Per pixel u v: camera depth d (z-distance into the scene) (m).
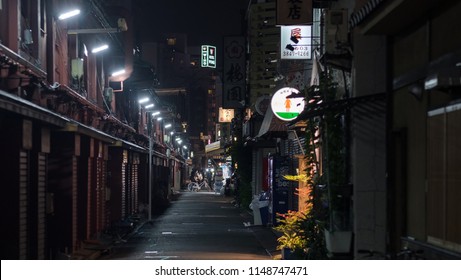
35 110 10.38
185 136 108.00
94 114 20.38
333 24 11.63
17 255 11.74
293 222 14.29
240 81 39.94
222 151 71.69
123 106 29.72
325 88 12.17
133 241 21.28
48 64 15.29
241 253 18.11
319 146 13.40
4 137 11.68
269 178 26.62
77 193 17.44
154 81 30.08
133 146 27.39
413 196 8.71
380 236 10.09
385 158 10.00
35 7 14.20
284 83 19.98
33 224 13.13
